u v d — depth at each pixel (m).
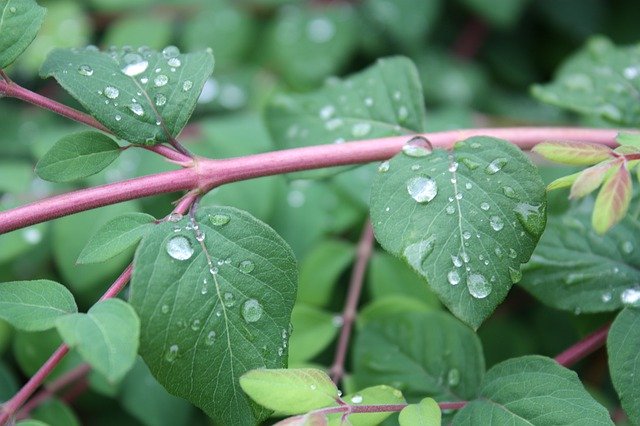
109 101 0.26
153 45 0.44
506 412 0.26
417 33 0.45
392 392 0.25
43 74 0.26
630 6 0.48
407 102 0.30
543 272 0.28
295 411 0.24
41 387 0.32
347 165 0.28
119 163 0.36
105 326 0.23
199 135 0.38
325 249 0.34
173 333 0.24
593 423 0.25
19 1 0.26
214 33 0.45
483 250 0.25
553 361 0.26
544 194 0.25
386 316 0.30
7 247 0.33
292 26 0.44
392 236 0.25
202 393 0.25
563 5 0.48
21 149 0.41
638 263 0.28
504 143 0.26
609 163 0.24
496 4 0.44
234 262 0.25
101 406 0.36
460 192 0.25
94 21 0.46
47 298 0.24
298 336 0.32
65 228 0.33
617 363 0.26
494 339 0.34
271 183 0.34
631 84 0.32
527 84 0.49
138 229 0.25
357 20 0.45
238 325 0.25
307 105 0.31
